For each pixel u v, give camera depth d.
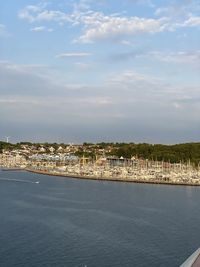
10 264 98.50
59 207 184.75
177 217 163.25
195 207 191.88
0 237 123.38
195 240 123.44
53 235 126.94
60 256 105.12
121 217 161.38
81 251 109.81
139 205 197.12
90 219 155.50
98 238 124.00
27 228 136.38
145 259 104.06
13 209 176.00
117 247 114.38
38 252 108.19
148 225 145.38
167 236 128.38
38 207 183.38
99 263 100.19
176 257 106.19
